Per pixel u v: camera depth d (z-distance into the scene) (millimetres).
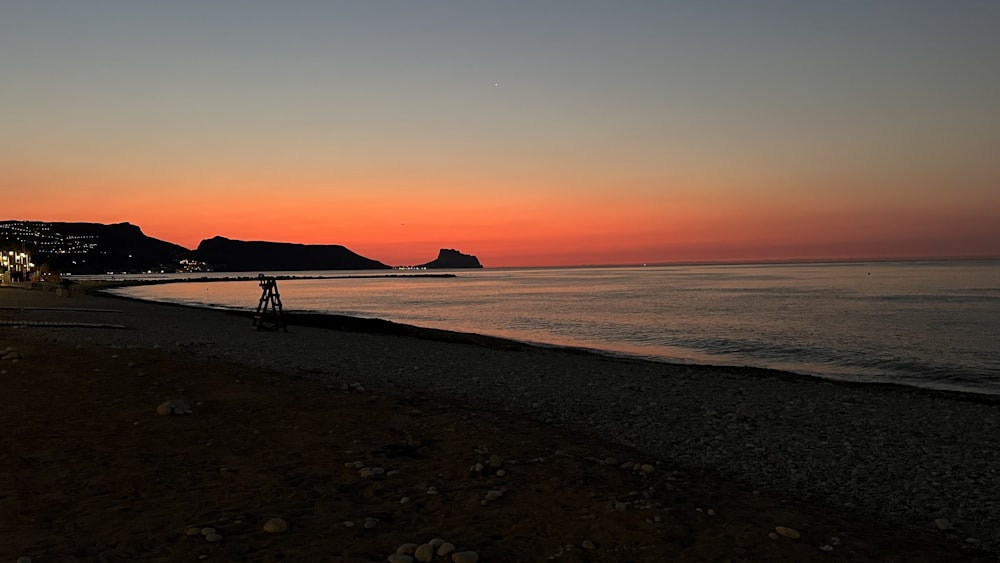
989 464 11883
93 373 15273
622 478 9398
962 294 90562
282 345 27062
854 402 18484
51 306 44938
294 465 9359
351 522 7266
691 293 108188
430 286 179000
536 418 14703
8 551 6102
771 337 43000
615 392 18656
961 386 25734
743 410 16031
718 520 7793
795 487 10250
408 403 14156
